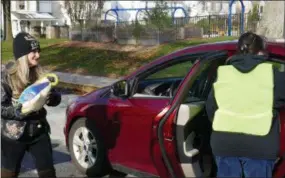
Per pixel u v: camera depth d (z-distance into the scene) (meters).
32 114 3.68
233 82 3.25
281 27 12.57
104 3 51.16
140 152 4.76
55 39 32.97
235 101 3.23
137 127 4.75
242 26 21.97
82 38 24.16
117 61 16.20
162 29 20.06
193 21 24.22
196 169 4.38
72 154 5.67
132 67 14.88
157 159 4.57
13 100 3.63
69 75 14.10
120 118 4.94
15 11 52.12
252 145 3.18
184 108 4.26
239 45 3.35
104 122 5.16
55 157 6.25
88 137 5.41
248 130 3.18
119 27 21.75
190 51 4.60
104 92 5.39
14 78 3.61
